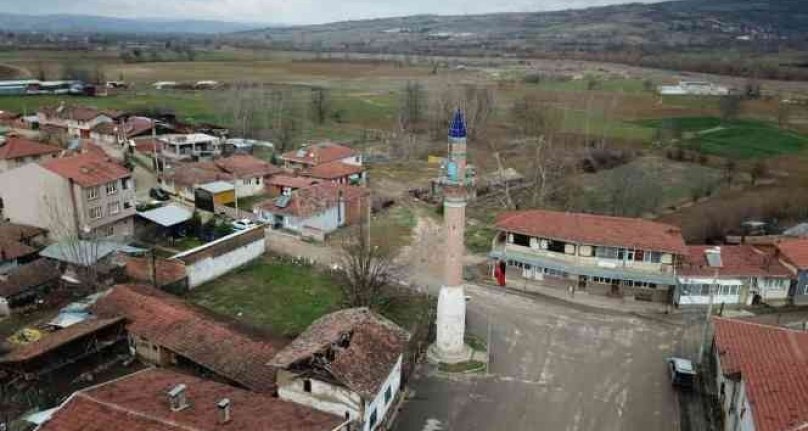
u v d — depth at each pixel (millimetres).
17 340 46281
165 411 32156
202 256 60406
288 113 158875
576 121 150750
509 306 58281
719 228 75812
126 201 70562
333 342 39719
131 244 69312
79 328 44875
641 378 46688
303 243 72938
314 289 60250
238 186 88938
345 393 37031
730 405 40344
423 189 97750
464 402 43219
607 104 168250
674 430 40719
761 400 34844
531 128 139000
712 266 59344
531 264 62594
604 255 60469
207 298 57688
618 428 40812
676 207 88438
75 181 64750
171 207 75000
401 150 125625
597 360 49125
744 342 42906
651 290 59844
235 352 42875
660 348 51125
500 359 48969
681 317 56875
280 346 43938
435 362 48094
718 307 58562
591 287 61500
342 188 82250
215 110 158000
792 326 54688
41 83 180750
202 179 85312
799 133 140125
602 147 122438
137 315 46969
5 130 117500
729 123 150125
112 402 32562
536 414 42094
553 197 94375
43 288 54875
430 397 43688
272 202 78688
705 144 129625
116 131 113938
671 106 172500
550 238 61625
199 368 43688
